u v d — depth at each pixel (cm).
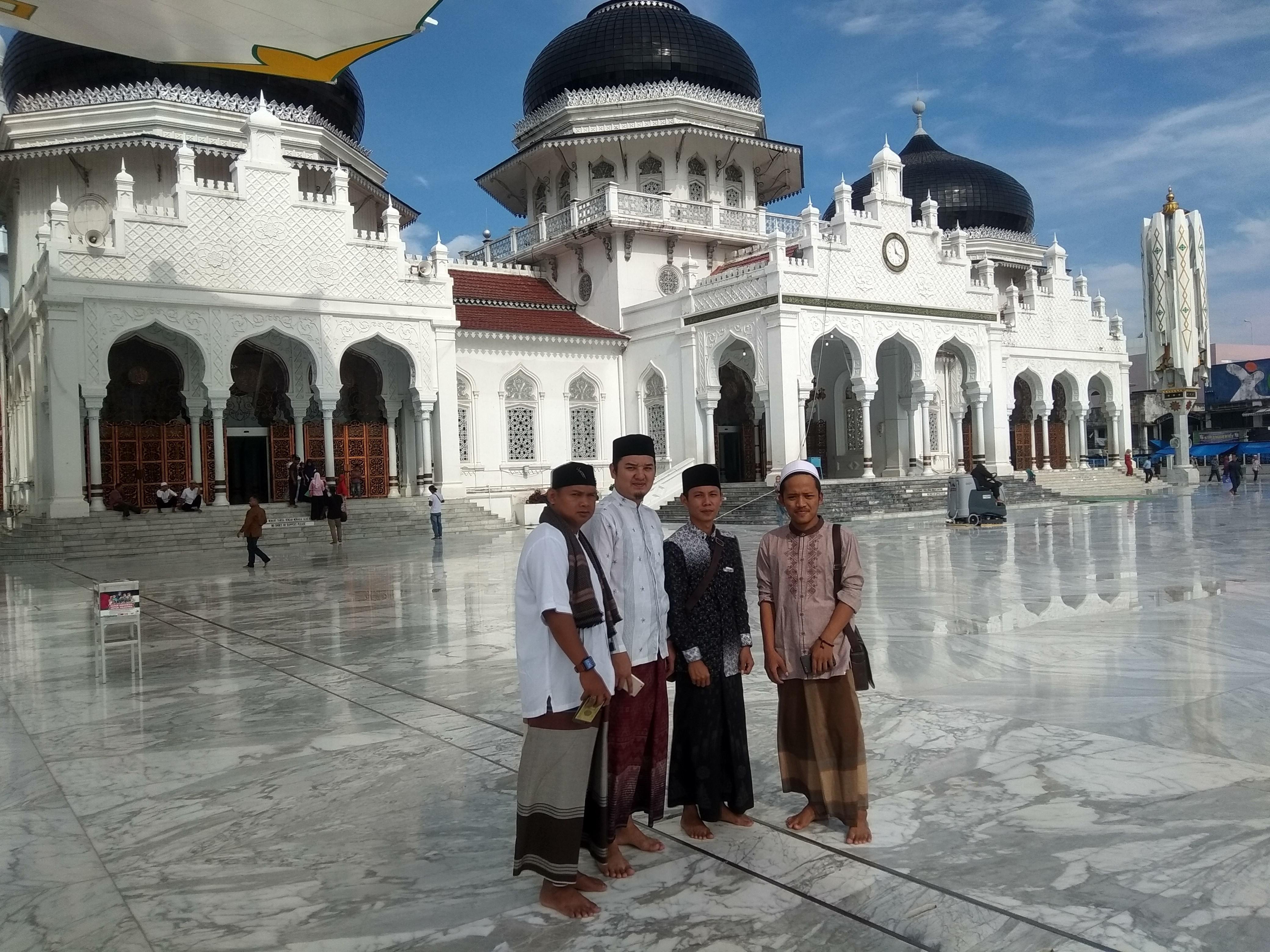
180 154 2244
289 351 2522
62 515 2064
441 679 694
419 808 425
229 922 319
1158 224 3716
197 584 1420
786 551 400
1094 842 363
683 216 3116
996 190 3972
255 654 820
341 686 680
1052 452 3859
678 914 319
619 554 381
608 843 350
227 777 477
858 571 389
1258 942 286
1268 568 1169
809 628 388
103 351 2125
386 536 2309
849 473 3303
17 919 323
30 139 2573
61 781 475
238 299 2289
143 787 464
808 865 354
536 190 3447
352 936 307
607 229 3020
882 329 2812
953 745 492
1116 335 3775
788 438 2588
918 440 2922
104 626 1021
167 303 2198
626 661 358
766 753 500
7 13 1159
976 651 730
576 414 3041
